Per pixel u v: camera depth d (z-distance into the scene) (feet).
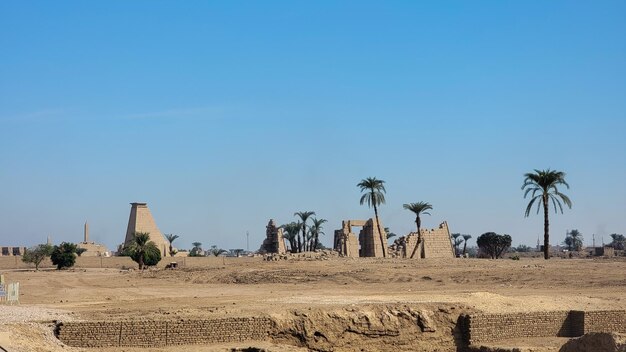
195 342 141.49
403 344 160.25
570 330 169.78
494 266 277.23
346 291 220.23
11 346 118.11
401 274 263.90
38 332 131.34
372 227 392.27
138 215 565.53
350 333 157.48
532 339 163.43
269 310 156.15
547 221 308.40
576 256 568.00
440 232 406.41
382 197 389.39
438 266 282.97
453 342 162.61
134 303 177.88
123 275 330.34
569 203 309.63
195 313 151.74
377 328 159.33
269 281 271.28
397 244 407.23
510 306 175.32
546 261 298.76
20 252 578.66
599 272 249.14
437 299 180.14
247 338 146.41
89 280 303.07
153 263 434.71
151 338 138.41
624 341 116.47
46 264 482.28
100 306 168.35
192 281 285.23
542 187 307.78
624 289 220.23
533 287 230.07
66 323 133.59
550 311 169.17
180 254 624.18
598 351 118.83
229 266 319.06
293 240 481.87
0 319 136.46
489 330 161.89
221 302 175.94
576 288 225.97
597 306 180.86
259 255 465.06
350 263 301.63
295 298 185.88
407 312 163.73
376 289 230.68
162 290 239.91
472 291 213.25
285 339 151.23
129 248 444.14
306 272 277.64
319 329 154.81
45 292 229.45
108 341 135.54
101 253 626.64
